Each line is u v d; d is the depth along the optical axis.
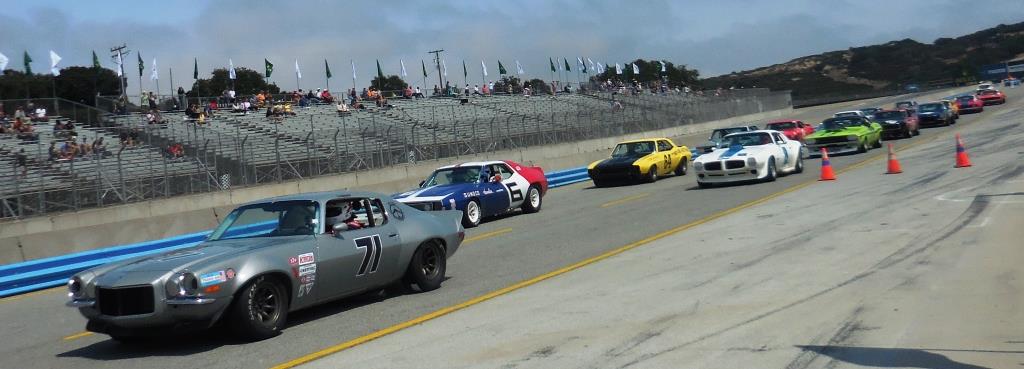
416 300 9.41
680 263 10.65
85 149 24.97
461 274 11.21
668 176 28.45
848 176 21.11
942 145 29.05
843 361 5.79
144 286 7.11
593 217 17.48
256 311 7.66
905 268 9.06
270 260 7.72
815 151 29.27
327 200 8.80
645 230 14.47
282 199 8.93
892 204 14.84
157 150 26.50
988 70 116.38
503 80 64.25
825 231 12.35
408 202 17.00
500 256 12.72
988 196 14.70
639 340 6.81
